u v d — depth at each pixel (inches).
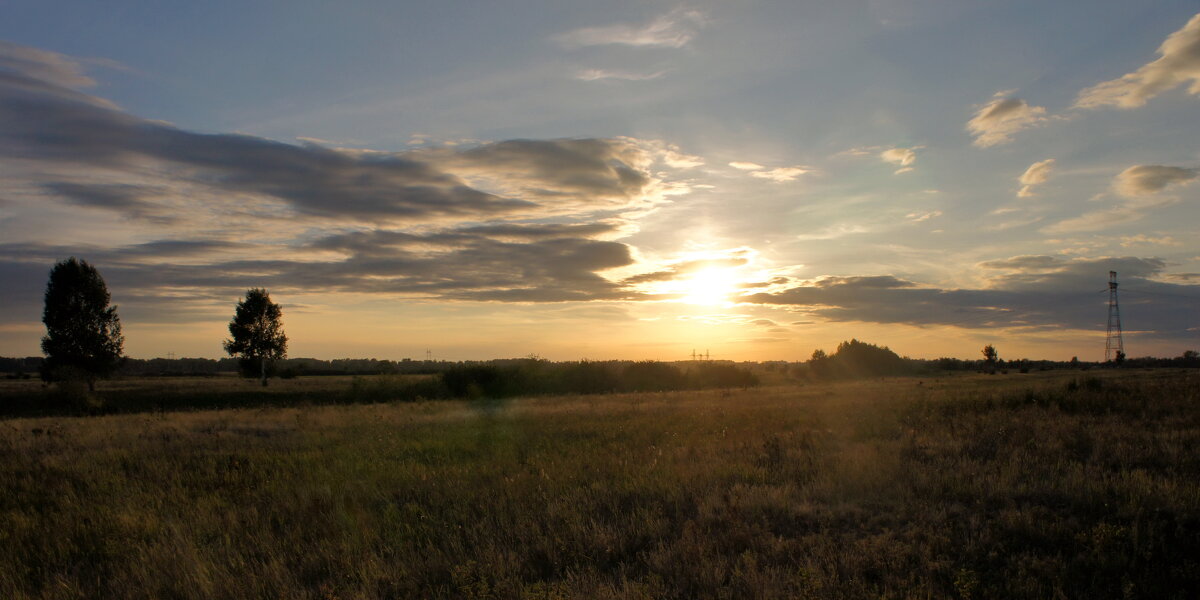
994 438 455.8
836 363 3262.8
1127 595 187.9
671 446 483.5
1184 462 346.9
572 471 387.2
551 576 225.8
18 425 834.8
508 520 287.0
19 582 236.8
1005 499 285.4
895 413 665.6
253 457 476.7
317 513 309.3
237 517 306.0
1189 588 197.0
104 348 2309.3
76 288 2284.7
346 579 228.7
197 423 780.6
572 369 2074.3
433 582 224.7
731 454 430.0
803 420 642.2
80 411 1633.9
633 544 252.4
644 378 2166.6
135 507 332.8
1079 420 538.3
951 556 227.8
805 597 189.8
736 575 210.2
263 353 2923.2
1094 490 291.0
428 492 351.3
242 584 222.1
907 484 314.8
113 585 228.4
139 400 1863.9
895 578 207.3
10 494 372.2
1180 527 238.2
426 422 741.9
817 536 245.9
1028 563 216.5
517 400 1261.1
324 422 768.3
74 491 384.5
